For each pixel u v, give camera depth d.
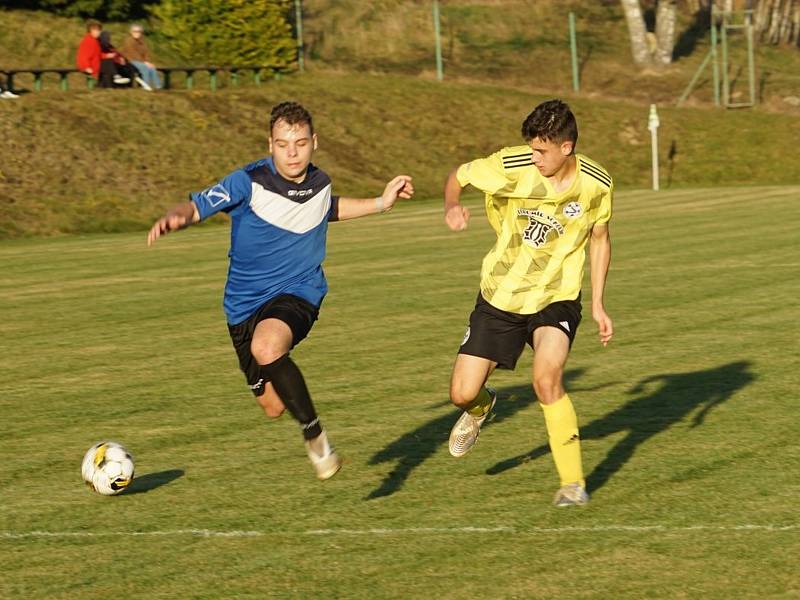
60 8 105.00
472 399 18.61
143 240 63.88
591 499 18.30
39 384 28.45
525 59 118.88
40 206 70.44
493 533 16.86
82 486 19.98
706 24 130.88
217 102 91.56
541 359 17.70
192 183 79.00
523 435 22.39
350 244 57.62
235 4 102.12
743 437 21.77
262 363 17.61
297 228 18.62
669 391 25.78
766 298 38.00
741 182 96.19
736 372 27.47
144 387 27.83
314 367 29.47
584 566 15.48
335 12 123.12
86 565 16.12
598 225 18.42
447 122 100.62
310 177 18.66
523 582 15.02
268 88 99.75
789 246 51.31
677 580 14.93
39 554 16.61
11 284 46.62
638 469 19.88
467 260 50.19
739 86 115.75
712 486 18.80
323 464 17.72
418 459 20.98
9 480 20.45
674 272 44.53
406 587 14.97
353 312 37.66
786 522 16.95
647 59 118.50
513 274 18.30
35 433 23.73
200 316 38.03
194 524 17.73
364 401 25.70
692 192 84.56
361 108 99.12
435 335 33.44
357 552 16.28
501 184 17.94
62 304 41.12
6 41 99.62
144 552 16.56
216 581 15.37
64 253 57.72
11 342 34.12
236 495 19.16
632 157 99.38
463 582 15.07
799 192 81.19
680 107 109.44
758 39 130.00
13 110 79.38
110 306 40.47
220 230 69.06
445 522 17.42
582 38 124.31
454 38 122.44
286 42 103.88
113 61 89.19
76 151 77.62
